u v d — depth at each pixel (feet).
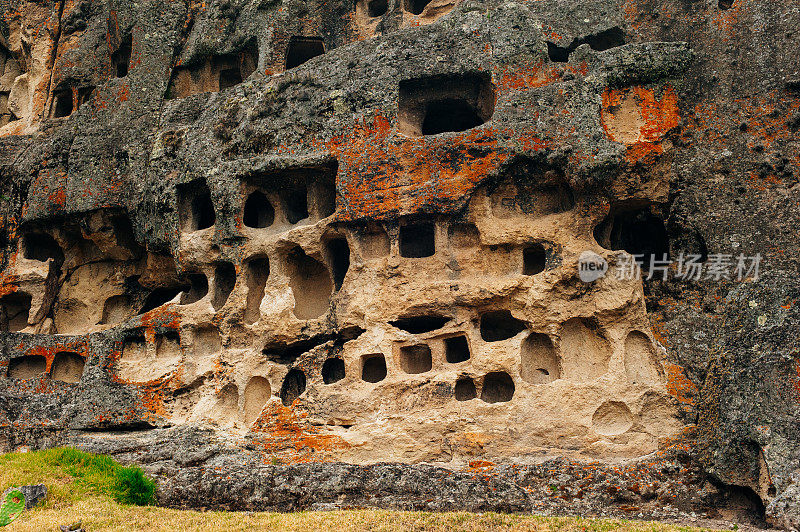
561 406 49.80
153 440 54.75
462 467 48.75
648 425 48.78
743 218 50.85
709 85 53.88
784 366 44.06
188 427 55.52
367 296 54.90
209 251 60.29
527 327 52.37
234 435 54.85
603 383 49.88
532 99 53.72
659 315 52.01
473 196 53.88
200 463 52.60
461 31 56.90
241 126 60.64
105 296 69.05
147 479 50.06
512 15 56.39
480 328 54.80
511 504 45.19
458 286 53.31
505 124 53.57
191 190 62.34
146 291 68.59
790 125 51.26
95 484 49.73
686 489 46.03
